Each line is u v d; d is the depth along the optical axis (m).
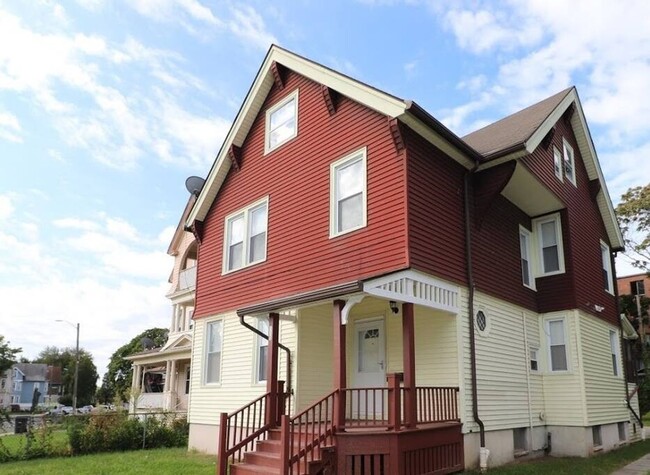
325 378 11.24
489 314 10.66
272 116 13.05
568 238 12.99
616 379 14.77
